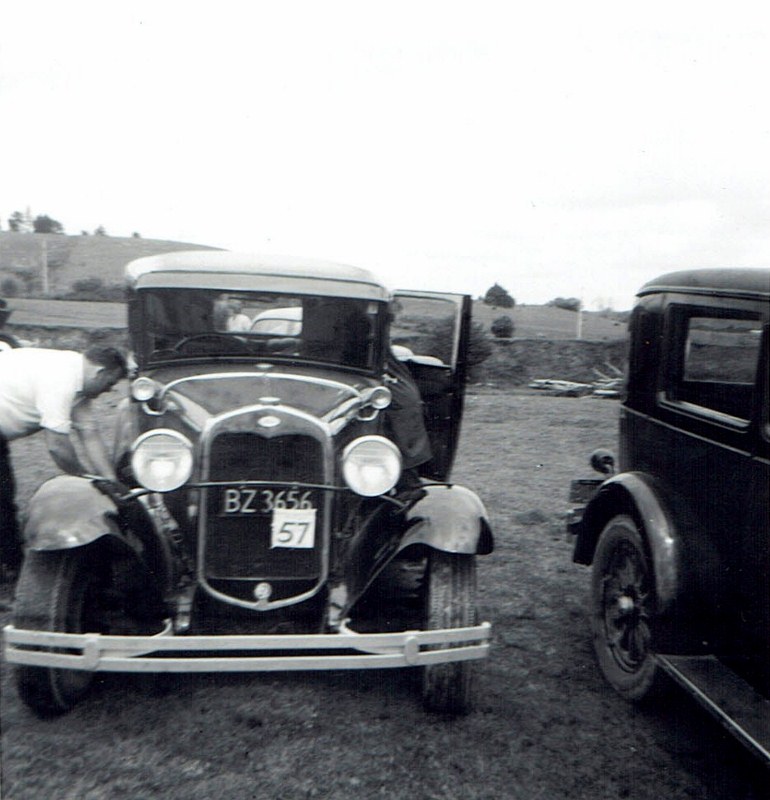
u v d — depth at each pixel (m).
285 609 3.65
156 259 4.69
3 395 4.78
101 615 3.81
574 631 4.85
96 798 3.02
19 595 3.43
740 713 3.08
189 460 3.42
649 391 4.24
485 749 3.49
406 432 4.49
